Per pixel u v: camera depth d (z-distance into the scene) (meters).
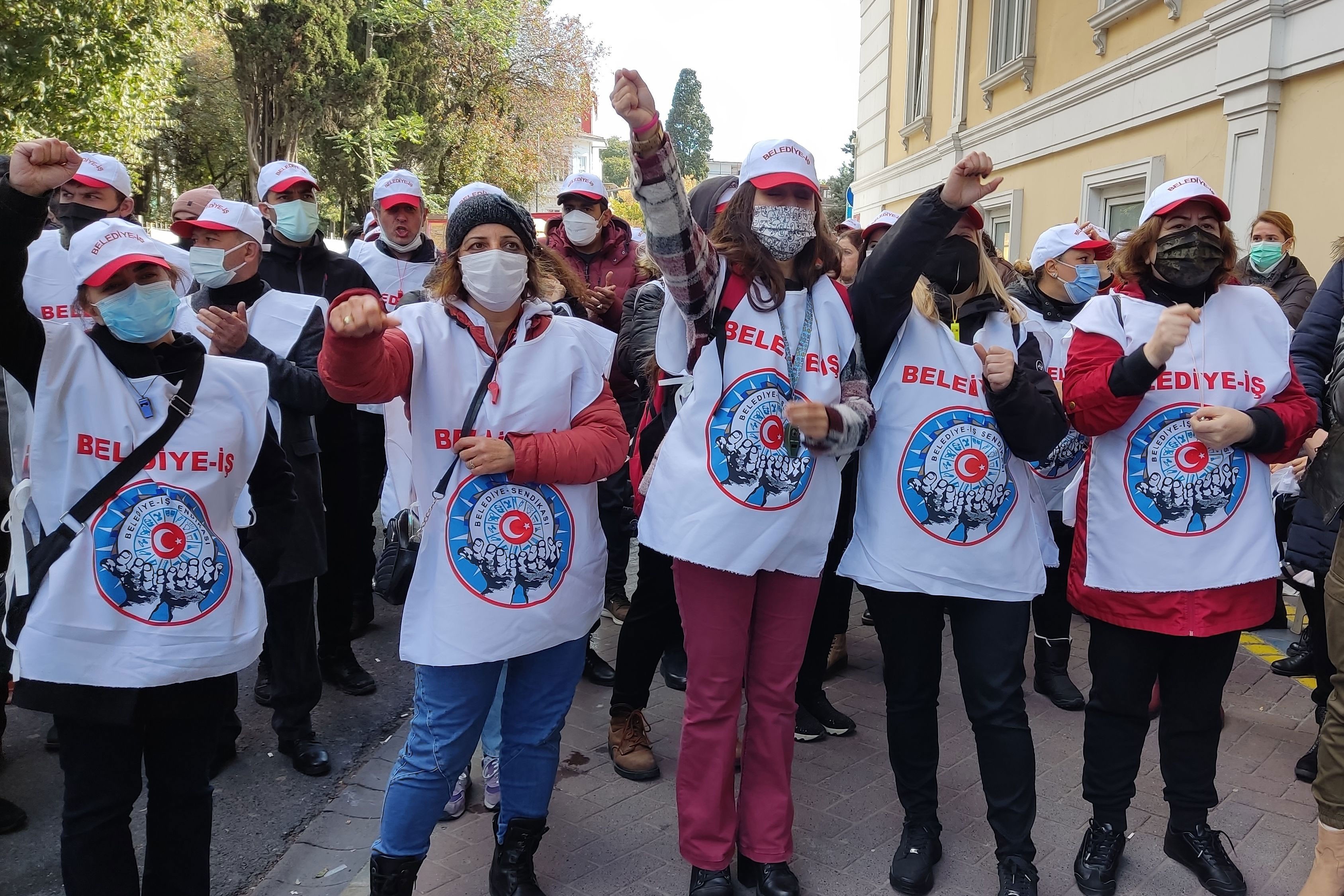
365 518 5.16
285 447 3.47
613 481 4.98
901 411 2.74
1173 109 7.76
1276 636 5.10
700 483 2.54
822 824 3.23
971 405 2.71
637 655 3.49
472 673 2.51
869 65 18.64
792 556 2.62
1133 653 2.78
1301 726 4.00
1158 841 3.11
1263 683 4.47
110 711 2.18
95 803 2.22
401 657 2.52
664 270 2.47
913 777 2.91
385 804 2.53
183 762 2.37
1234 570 2.69
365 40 21.48
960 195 2.48
